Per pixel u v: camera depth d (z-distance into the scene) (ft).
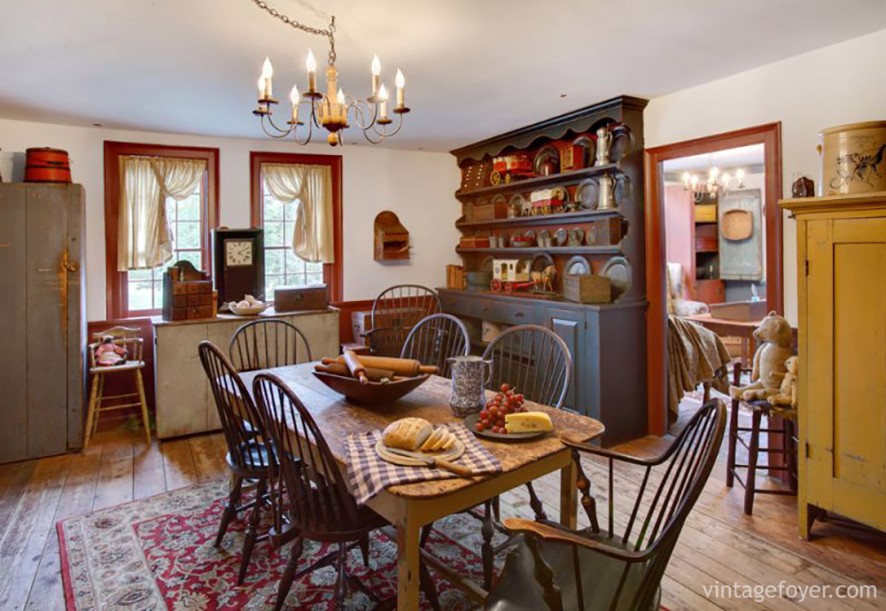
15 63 9.23
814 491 7.86
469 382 6.58
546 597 3.95
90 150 13.69
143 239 14.24
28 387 11.46
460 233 18.70
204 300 13.02
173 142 14.55
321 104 6.83
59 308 11.68
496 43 8.57
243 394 6.46
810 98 9.29
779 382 8.95
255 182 15.53
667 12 7.57
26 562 7.62
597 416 11.79
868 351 7.22
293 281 16.31
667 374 12.73
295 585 7.08
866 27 8.25
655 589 4.23
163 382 12.50
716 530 8.32
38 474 10.73
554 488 9.83
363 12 7.38
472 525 8.63
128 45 8.46
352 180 16.76
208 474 10.74
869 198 7.00
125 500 9.57
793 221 9.68
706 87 10.89
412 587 4.69
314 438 5.70
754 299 20.88
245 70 9.63
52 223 11.57
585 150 13.41
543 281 14.62
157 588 7.02
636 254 12.39
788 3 7.36
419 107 12.41
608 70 10.00
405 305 17.70
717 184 20.92
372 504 5.16
